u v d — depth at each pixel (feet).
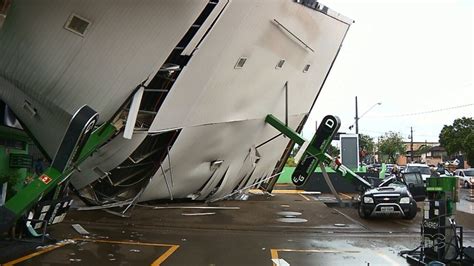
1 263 23.93
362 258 27.25
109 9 28.91
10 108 38.22
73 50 30.73
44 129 37.35
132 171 45.03
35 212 29.76
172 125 38.34
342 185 85.20
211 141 45.55
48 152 39.99
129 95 32.94
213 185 54.24
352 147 102.42
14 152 41.34
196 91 37.35
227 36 34.60
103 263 24.81
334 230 38.58
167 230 37.24
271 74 44.68
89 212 45.44
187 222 41.52
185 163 46.29
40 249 27.81
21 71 32.76
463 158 198.49
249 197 68.39
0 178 35.55
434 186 25.02
